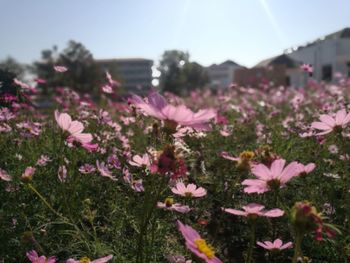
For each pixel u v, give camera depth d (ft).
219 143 3.77
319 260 1.95
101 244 1.75
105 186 2.44
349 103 4.63
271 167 1.33
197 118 1.19
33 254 1.49
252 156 1.64
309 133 3.33
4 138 3.23
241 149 3.53
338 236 1.93
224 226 2.32
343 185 2.53
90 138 1.67
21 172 2.52
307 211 1.06
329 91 8.25
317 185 2.69
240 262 2.04
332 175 2.53
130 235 2.02
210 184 2.78
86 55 35.19
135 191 2.33
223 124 4.27
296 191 2.59
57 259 1.78
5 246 1.81
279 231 2.20
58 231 1.79
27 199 2.30
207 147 3.47
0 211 2.01
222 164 2.91
